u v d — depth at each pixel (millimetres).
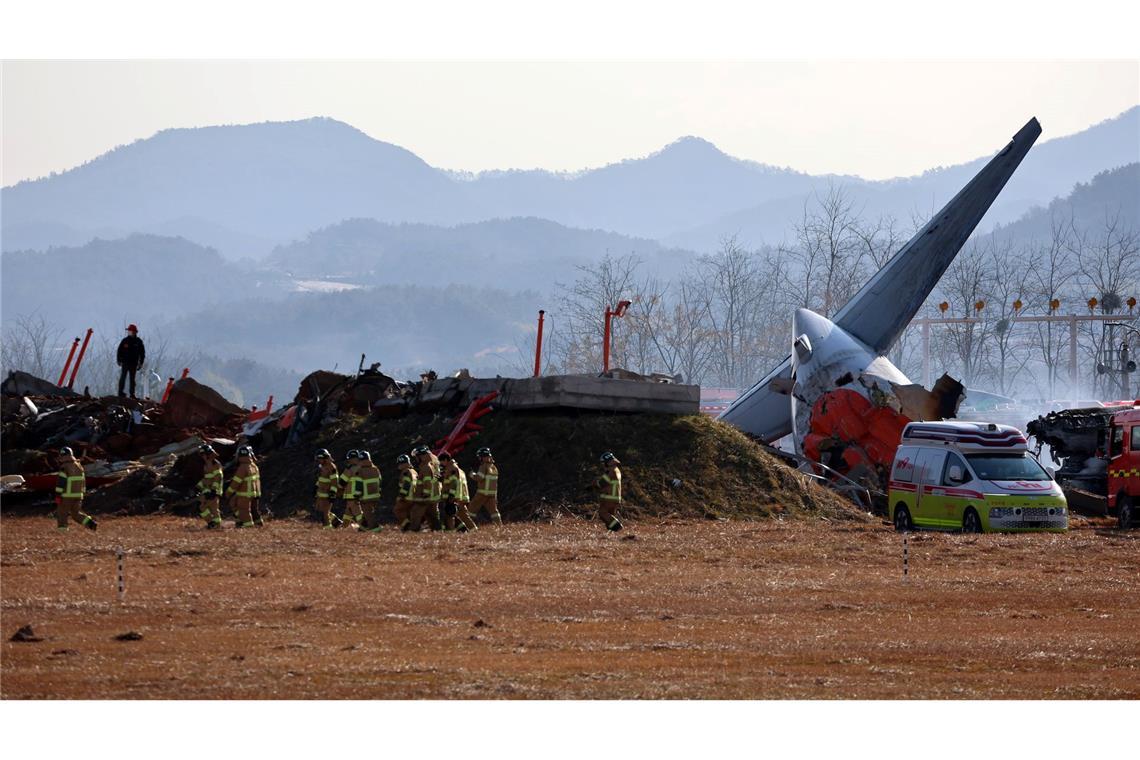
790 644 48500
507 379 111750
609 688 41062
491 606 55625
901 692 41531
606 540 84000
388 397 118312
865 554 77250
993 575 68312
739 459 107688
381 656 44969
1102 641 49938
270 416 125938
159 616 51906
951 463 94000
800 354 126875
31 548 76000
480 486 93062
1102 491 128250
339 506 104562
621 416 110062
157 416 137875
